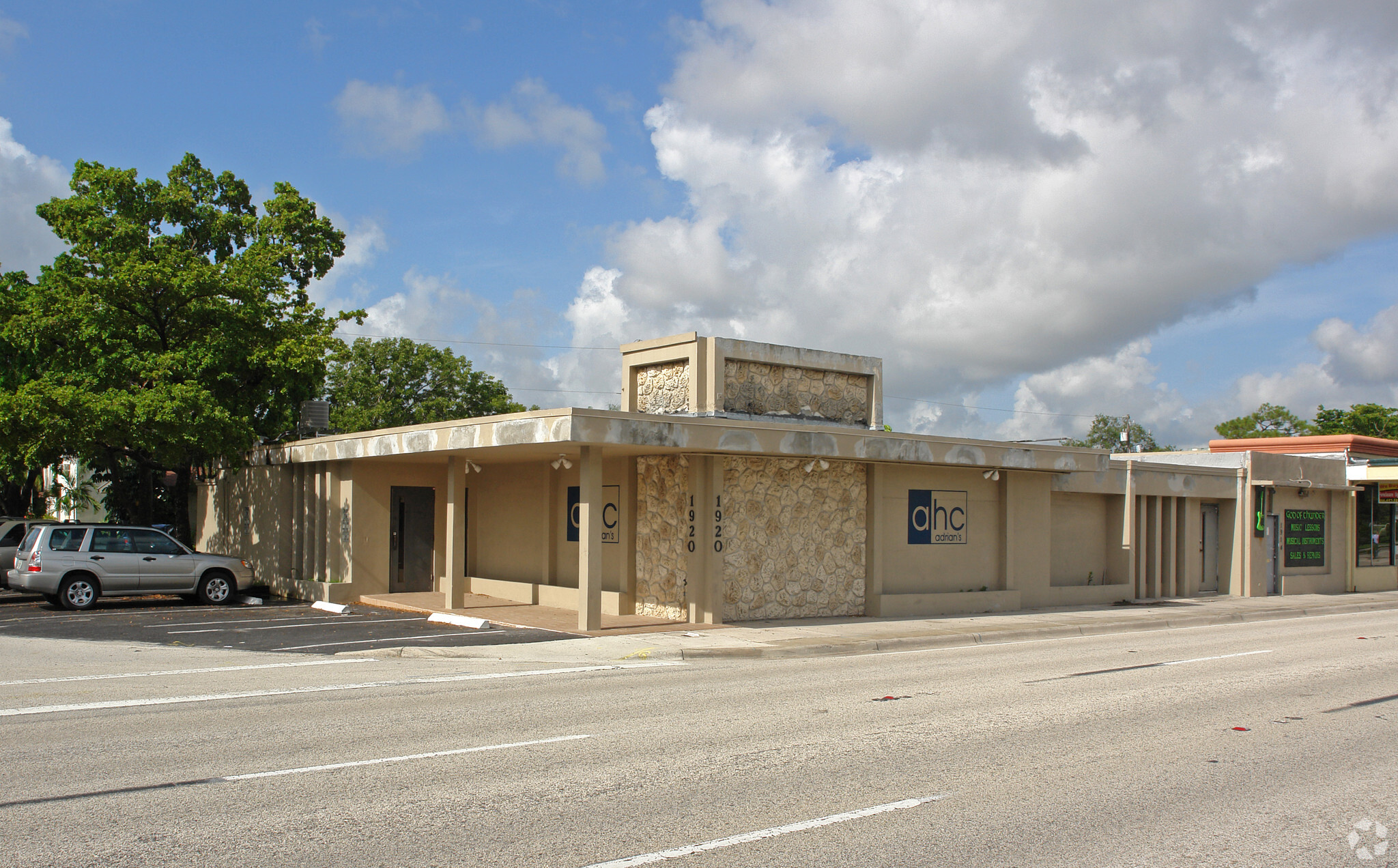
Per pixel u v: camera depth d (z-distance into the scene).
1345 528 32.62
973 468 22.23
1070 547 25.91
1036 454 22.45
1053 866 5.55
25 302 23.81
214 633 16.33
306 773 7.36
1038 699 11.09
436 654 14.52
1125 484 26.22
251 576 22.06
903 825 6.26
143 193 26.61
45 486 39.03
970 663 14.46
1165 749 8.57
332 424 50.62
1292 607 25.12
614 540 20.34
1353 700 11.20
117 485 26.45
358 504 22.45
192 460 27.53
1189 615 22.47
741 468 18.95
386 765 7.63
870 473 20.75
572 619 18.84
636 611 19.91
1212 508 29.45
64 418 20.80
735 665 14.20
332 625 17.64
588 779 7.29
